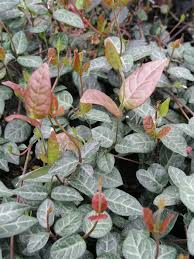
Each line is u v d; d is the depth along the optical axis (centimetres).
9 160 20
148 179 18
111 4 21
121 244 17
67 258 15
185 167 20
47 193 17
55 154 16
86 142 19
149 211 13
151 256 15
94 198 14
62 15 22
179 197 17
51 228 17
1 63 22
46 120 20
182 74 22
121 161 22
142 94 16
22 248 16
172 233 19
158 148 20
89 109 18
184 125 19
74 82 22
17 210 15
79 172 18
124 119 21
